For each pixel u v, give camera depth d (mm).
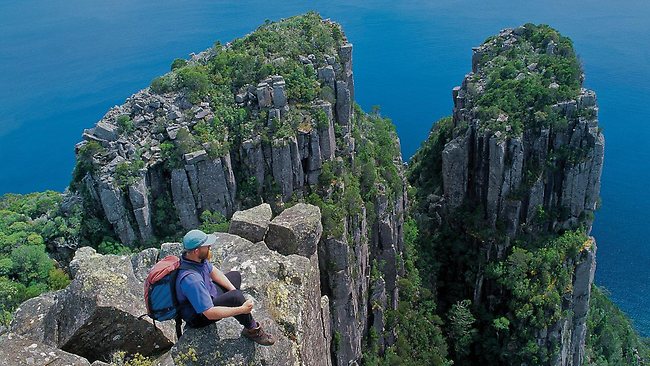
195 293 19234
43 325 24609
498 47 135750
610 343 134750
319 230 31250
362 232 91188
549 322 109188
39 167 172625
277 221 30781
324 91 93812
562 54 126750
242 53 96312
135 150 80500
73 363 21859
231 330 20516
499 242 117062
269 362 20375
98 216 79250
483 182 118938
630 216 188875
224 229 74688
